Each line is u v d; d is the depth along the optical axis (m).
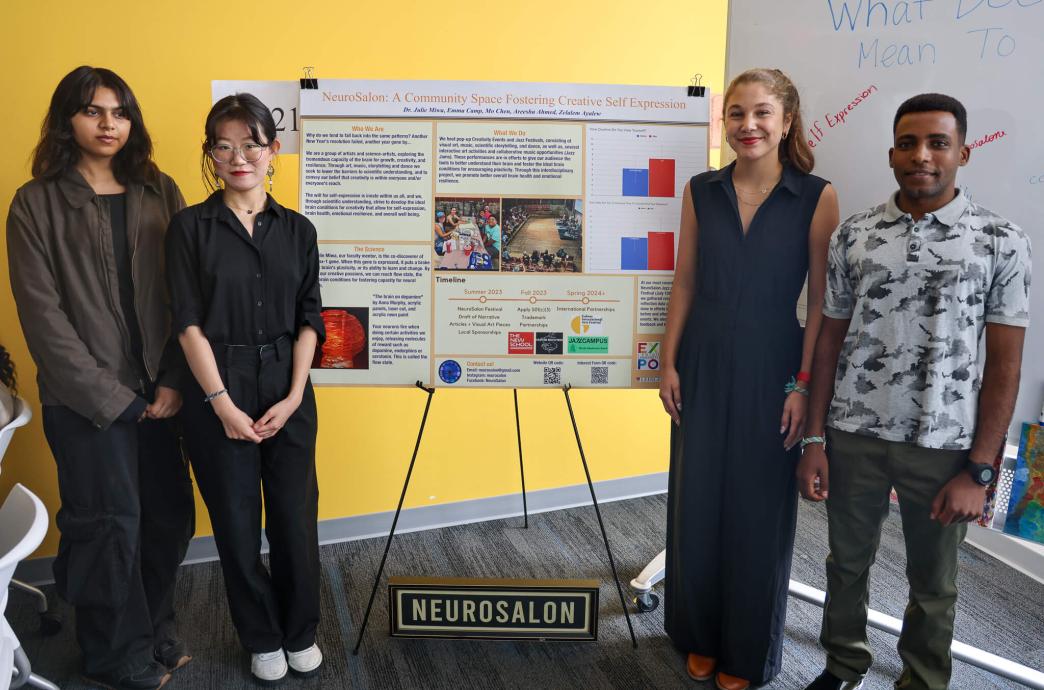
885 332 1.68
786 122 1.83
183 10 2.48
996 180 1.75
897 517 3.19
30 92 2.36
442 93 2.09
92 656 2.00
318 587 2.13
